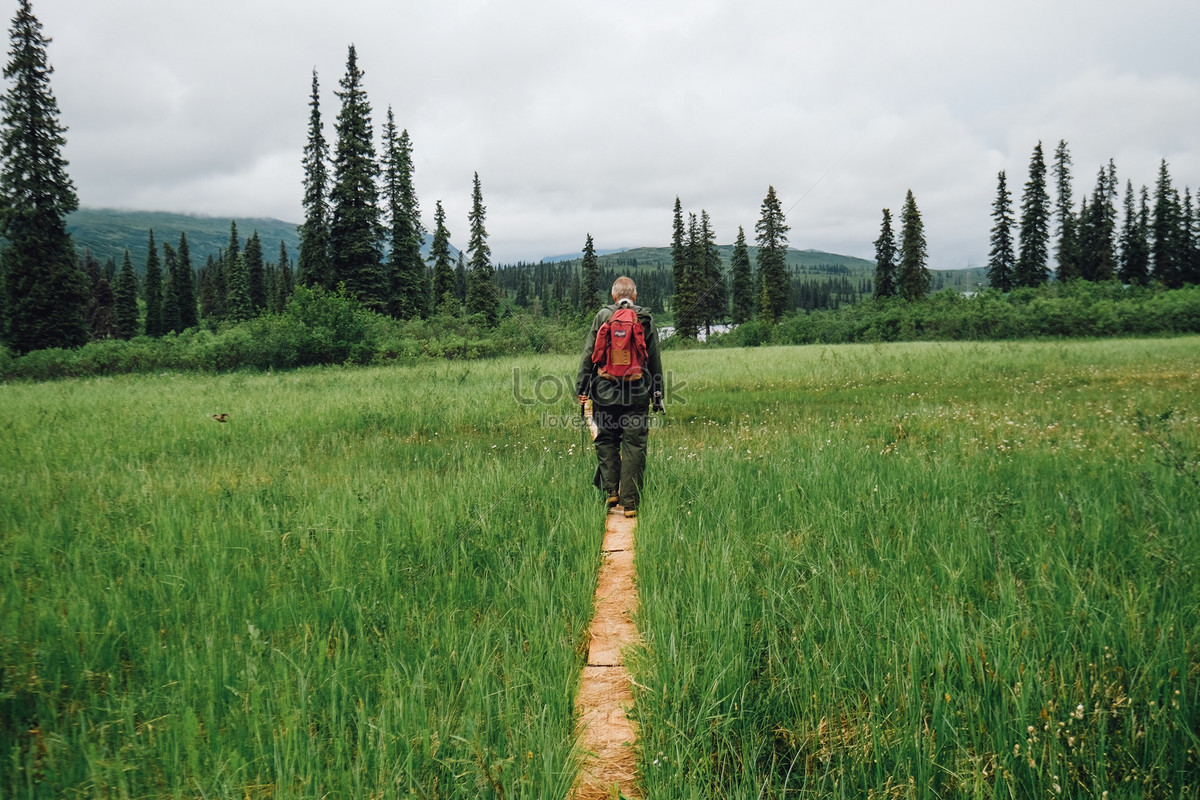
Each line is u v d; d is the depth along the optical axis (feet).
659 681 7.78
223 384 54.08
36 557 12.38
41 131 106.42
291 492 16.74
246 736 7.09
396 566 11.82
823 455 19.70
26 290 105.09
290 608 10.14
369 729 6.98
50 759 6.67
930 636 8.33
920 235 193.88
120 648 9.22
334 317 85.05
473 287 167.84
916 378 47.16
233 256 288.10
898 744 6.65
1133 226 222.89
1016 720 6.73
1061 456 18.20
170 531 13.56
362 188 129.18
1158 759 6.18
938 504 14.23
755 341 165.58
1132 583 9.52
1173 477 14.70
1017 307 128.67
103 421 30.60
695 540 12.74
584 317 133.80
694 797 5.86
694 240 218.79
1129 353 60.75
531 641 8.98
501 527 13.96
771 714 7.45
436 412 33.09
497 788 6.34
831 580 10.15
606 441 16.46
